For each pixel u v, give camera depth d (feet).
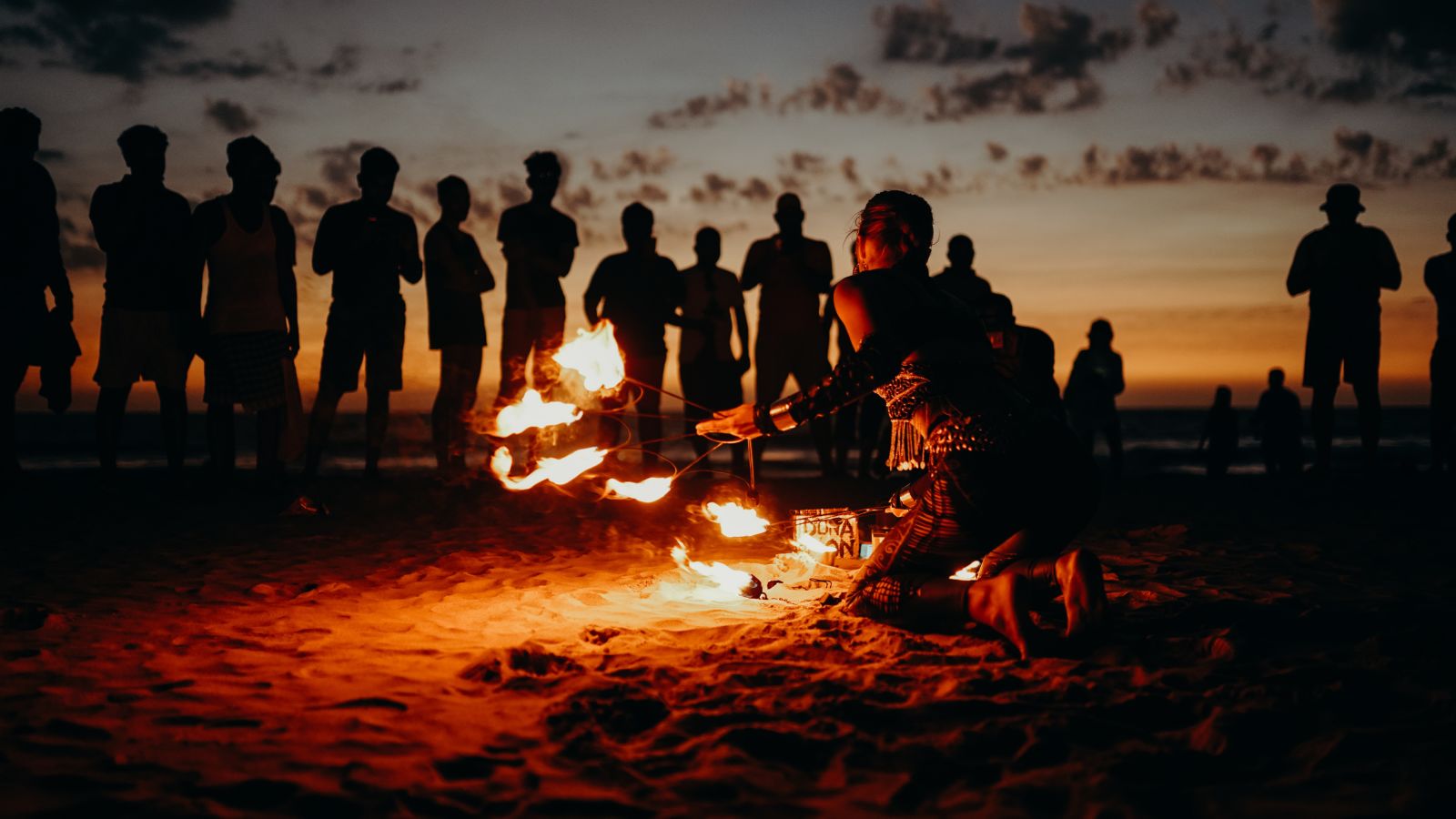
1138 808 6.42
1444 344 29.43
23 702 8.45
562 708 8.13
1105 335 33.83
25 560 15.39
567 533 18.79
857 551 14.44
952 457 10.03
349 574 14.42
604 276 27.99
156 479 26.89
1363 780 6.81
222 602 12.48
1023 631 9.55
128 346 22.97
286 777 6.93
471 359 27.14
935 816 6.44
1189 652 9.75
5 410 23.36
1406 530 18.65
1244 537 17.87
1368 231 28.40
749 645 10.14
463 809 6.45
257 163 21.53
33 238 22.02
